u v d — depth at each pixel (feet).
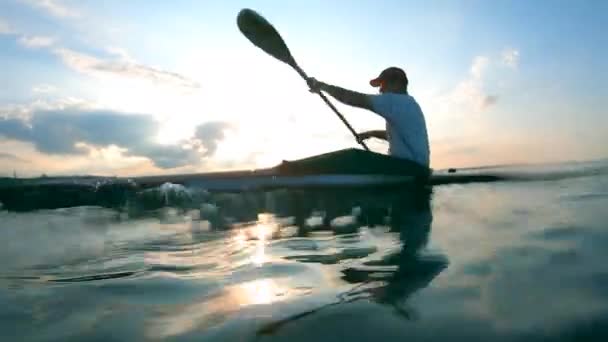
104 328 2.41
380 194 9.88
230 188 10.54
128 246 4.99
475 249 3.98
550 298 2.48
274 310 2.54
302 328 2.23
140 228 6.34
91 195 9.82
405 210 7.33
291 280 3.25
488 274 3.07
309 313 2.44
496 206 7.33
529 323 2.15
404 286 2.90
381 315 2.35
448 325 2.18
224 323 2.39
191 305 2.75
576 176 13.53
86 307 2.78
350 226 5.99
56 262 4.22
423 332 2.11
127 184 10.09
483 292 2.66
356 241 4.89
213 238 5.43
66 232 6.06
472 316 2.27
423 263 3.56
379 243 4.68
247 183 10.52
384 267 3.53
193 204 8.89
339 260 3.92
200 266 3.90
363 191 10.23
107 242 5.28
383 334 2.10
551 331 2.04
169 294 3.01
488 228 5.13
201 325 2.39
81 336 2.32
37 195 9.44
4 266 4.11
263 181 10.62
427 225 5.68
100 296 3.01
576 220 5.31
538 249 3.78
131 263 4.10
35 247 5.03
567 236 4.32
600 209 6.20
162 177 10.87
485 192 9.87
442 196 9.27
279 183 10.74
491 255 3.67
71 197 9.59
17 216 7.88
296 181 10.80
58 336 2.33
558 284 2.73
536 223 5.29
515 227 5.09
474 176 14.15
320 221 6.54
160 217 7.43
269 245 4.85
